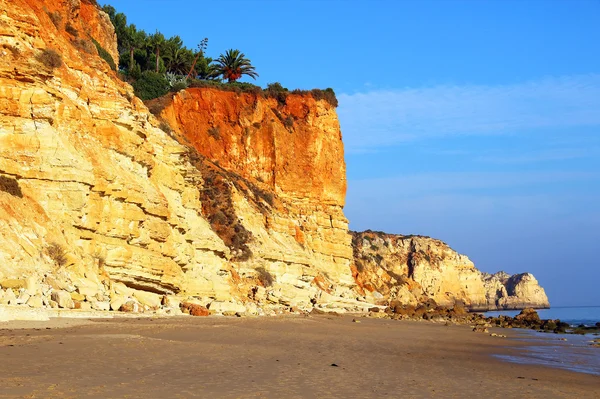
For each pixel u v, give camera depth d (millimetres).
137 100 47281
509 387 18031
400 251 151500
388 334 39000
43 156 32625
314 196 82188
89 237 33750
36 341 18406
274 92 84938
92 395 12125
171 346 20438
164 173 46688
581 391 18422
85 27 52406
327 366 19359
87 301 29938
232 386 14422
